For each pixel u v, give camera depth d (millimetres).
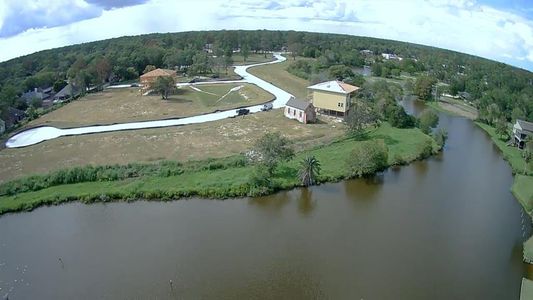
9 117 97062
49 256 47062
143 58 160375
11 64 173875
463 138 94750
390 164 74250
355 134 87875
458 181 69250
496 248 50000
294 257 46938
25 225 53531
